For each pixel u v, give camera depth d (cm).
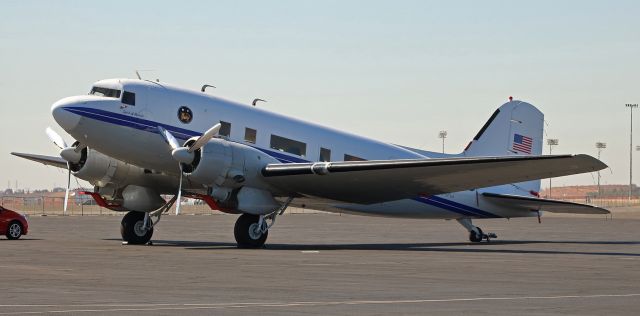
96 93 5462
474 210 6681
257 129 5838
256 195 5472
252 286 3017
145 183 5912
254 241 5516
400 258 4534
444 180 5569
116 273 3488
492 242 6781
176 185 5909
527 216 6850
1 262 4038
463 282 3203
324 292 2844
